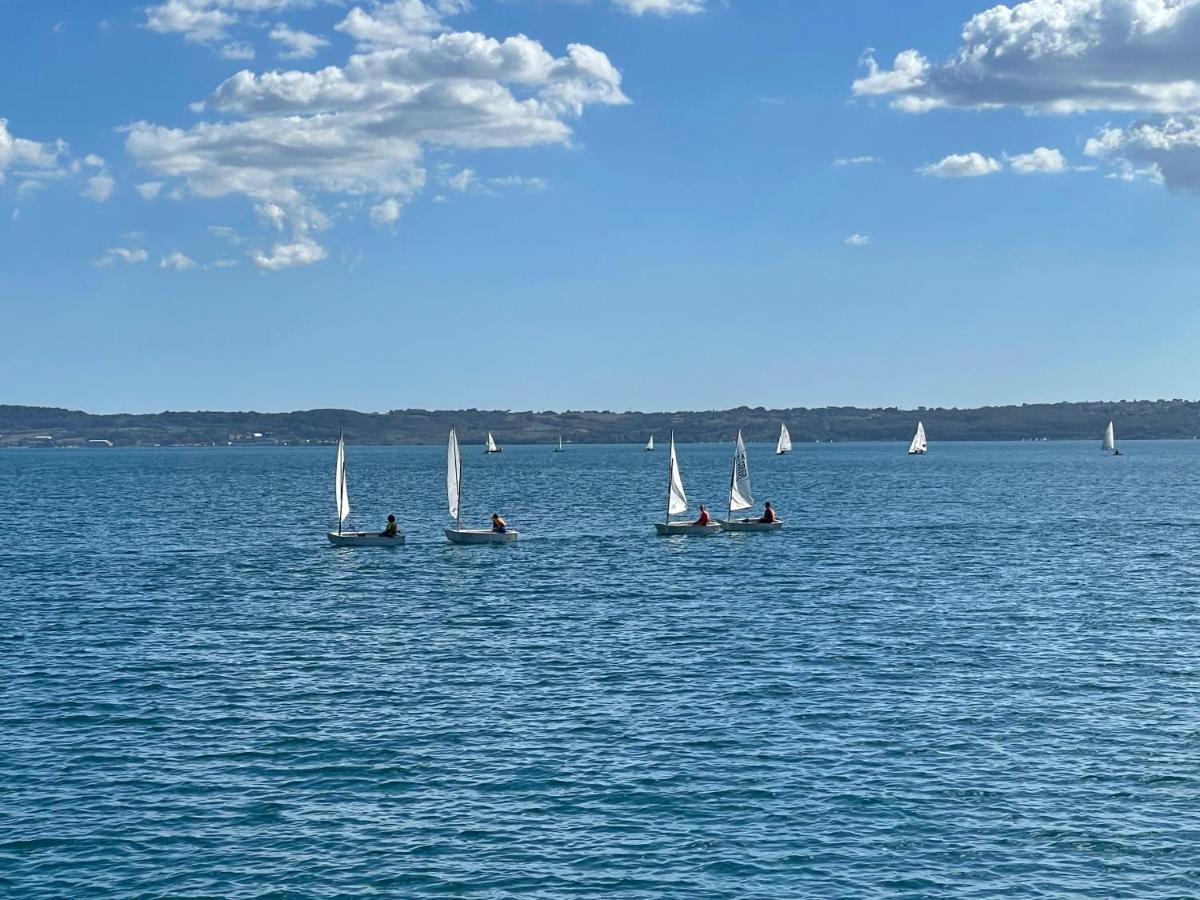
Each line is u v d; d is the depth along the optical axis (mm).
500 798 35594
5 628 61094
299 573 82688
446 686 48344
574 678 49594
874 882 30234
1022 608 65688
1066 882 30188
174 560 90500
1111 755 38781
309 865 31281
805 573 81062
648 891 29875
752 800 35250
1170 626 59812
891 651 54125
